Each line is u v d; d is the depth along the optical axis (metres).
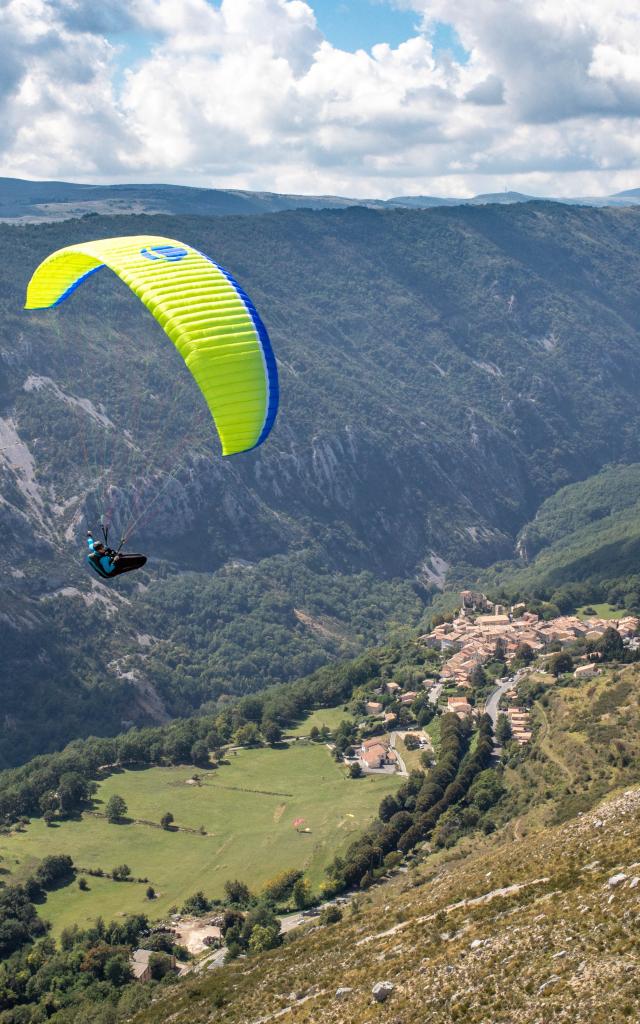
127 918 113.00
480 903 61.41
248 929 104.56
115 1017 87.38
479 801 121.00
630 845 56.28
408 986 51.16
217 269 43.19
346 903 108.06
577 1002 41.06
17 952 109.25
